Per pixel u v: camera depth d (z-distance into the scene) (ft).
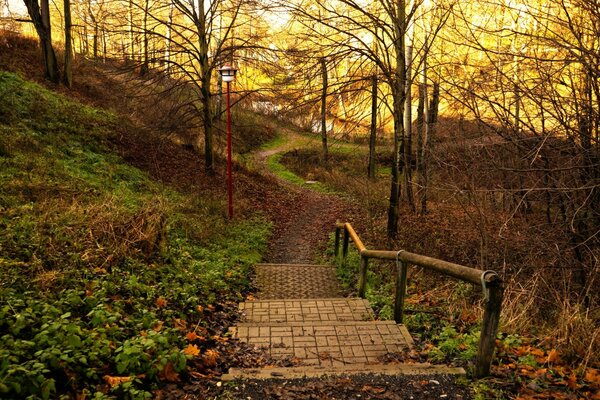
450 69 26.22
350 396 10.97
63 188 30.66
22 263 16.58
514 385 11.28
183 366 11.63
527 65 20.45
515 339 14.11
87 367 10.77
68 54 69.00
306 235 49.06
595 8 17.58
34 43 78.64
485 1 21.89
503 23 23.41
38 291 14.55
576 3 17.76
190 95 65.26
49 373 10.12
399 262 17.93
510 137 20.34
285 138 134.21
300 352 15.06
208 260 28.53
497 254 23.53
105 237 21.95
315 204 69.97
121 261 20.51
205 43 56.65
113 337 12.57
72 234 21.35
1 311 11.52
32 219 22.66
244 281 27.40
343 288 28.17
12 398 8.86
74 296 14.17
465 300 19.66
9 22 78.43
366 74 35.27
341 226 34.40
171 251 25.35
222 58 56.34
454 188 23.99
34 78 64.69
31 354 10.35
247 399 10.82
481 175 23.54
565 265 19.94
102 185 37.83
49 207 25.18
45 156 38.81
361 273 25.14
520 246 21.50
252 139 122.52
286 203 65.67
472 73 22.75
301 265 32.86
